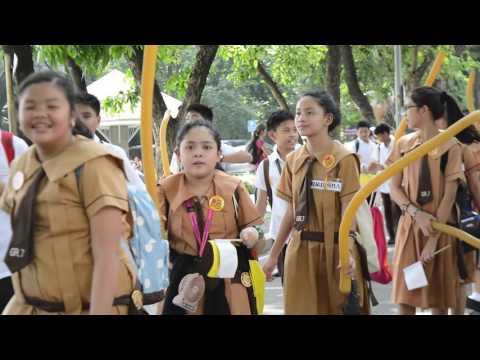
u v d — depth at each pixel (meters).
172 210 4.31
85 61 6.91
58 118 2.85
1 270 4.21
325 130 4.71
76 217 2.85
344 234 4.42
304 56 15.90
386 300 7.78
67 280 2.87
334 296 4.66
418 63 17.05
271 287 8.76
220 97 43.50
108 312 2.81
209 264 4.20
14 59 6.58
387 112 20.64
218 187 4.34
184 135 4.34
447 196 5.10
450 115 5.24
